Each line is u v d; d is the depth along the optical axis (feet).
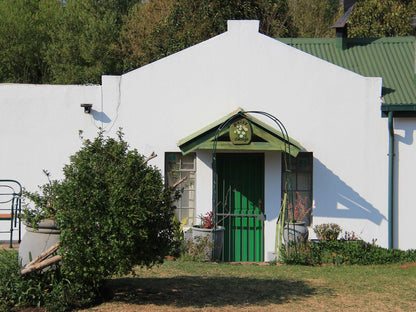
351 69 45.47
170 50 71.87
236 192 41.63
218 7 70.49
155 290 26.50
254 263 38.52
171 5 82.64
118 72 97.91
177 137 41.47
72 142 41.47
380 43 48.34
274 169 40.91
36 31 107.86
